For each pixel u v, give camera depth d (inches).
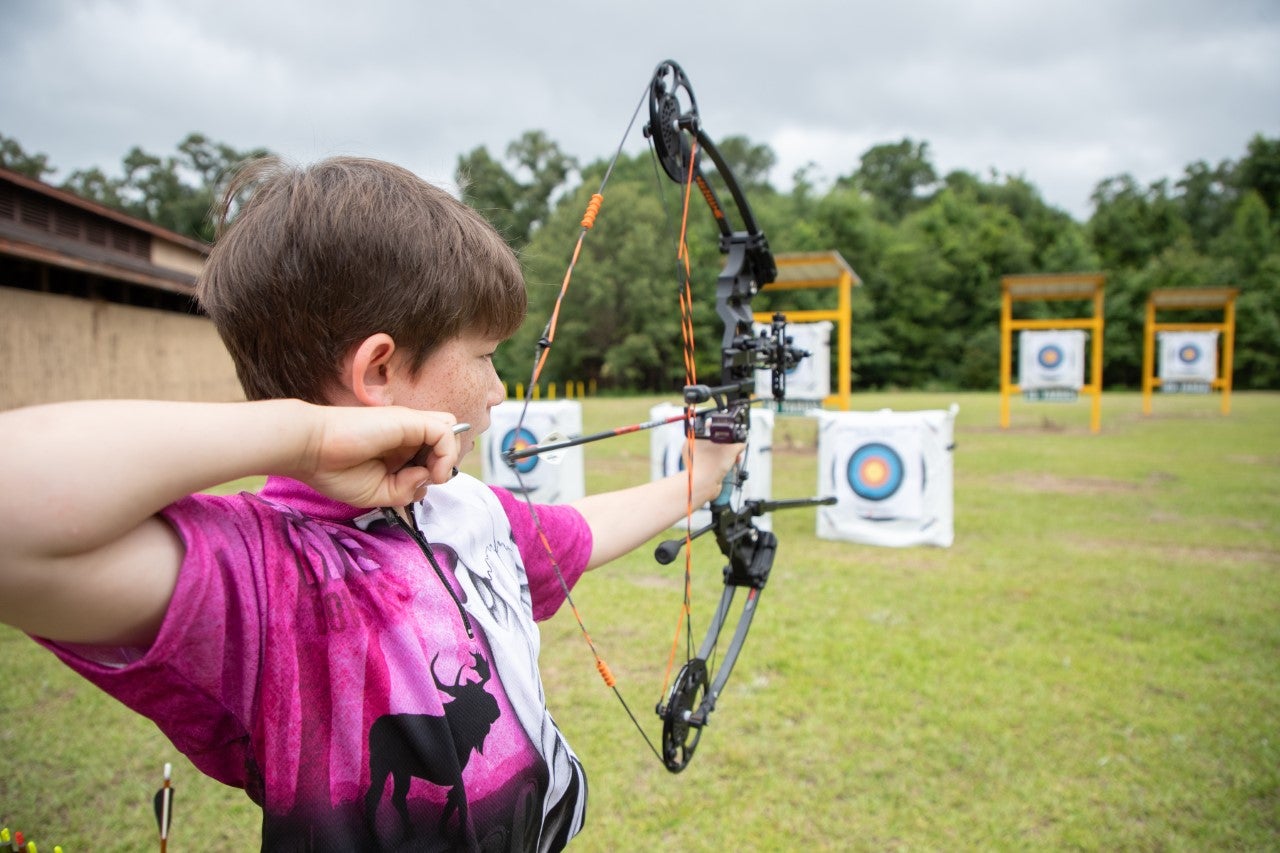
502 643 27.5
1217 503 277.1
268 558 22.3
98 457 16.0
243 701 21.6
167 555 19.8
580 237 44.0
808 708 119.1
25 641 149.4
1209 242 1574.8
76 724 116.2
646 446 440.8
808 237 1315.2
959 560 203.2
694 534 53.2
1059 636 148.4
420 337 24.6
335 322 23.5
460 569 28.0
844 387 382.6
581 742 109.3
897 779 101.3
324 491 21.0
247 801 98.2
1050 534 232.7
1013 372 1306.6
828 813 94.6
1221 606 165.8
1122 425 572.4
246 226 24.5
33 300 371.2
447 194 27.5
